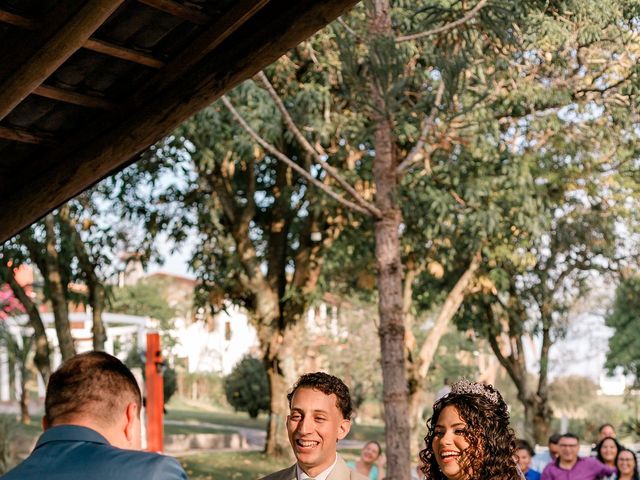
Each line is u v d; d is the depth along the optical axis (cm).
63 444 242
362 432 3180
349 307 3294
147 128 418
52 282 1684
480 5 809
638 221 1875
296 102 1323
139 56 388
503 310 2175
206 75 396
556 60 1267
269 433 1983
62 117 434
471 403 291
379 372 3316
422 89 931
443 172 1547
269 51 377
